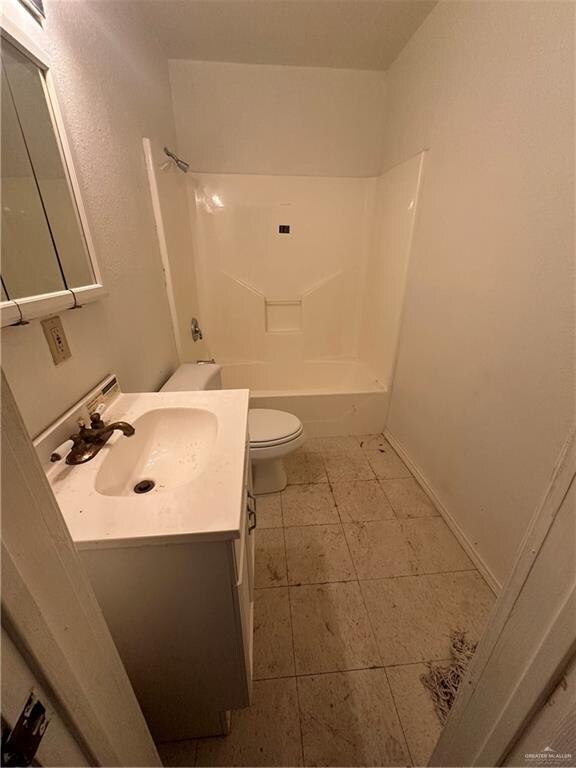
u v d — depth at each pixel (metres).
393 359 2.07
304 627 1.12
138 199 1.33
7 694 0.24
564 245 0.91
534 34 0.96
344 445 2.17
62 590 0.32
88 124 0.97
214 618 0.67
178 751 0.85
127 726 0.44
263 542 1.46
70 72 0.87
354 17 1.53
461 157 1.34
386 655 1.05
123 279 1.17
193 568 0.60
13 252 0.67
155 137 1.59
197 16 1.51
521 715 0.39
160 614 0.66
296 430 1.62
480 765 0.48
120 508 0.60
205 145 2.07
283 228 2.32
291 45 1.74
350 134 2.12
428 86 1.56
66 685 0.30
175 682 0.76
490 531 1.26
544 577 0.36
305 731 0.89
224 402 1.01
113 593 0.62
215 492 0.64
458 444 1.44
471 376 1.34
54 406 0.77
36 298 0.68
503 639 0.43
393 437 2.16
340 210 2.32
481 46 1.19
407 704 0.94
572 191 0.88
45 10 0.76
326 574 1.31
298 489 1.78
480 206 1.24
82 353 0.89
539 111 0.96
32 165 0.73
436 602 1.21
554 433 0.97
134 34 1.36
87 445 0.77
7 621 0.25
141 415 0.94
